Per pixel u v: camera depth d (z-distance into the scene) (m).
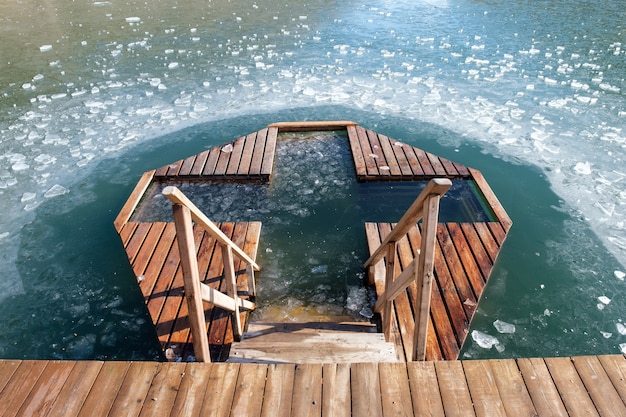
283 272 3.50
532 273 3.49
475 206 4.22
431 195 1.82
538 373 2.05
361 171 4.61
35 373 2.12
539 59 8.09
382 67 7.88
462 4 12.32
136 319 3.17
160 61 8.37
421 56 8.40
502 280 3.42
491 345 2.93
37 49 9.17
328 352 2.46
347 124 5.57
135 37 9.87
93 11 12.27
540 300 3.26
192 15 11.71
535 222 4.03
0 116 6.36
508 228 3.85
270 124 5.75
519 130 5.64
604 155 5.07
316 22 10.86
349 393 1.98
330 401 1.95
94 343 3.01
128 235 3.86
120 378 2.09
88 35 10.05
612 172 4.73
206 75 7.65
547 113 6.06
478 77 7.34
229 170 4.69
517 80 7.18
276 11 12.01
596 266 3.54
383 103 6.45
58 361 2.19
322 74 7.58
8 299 3.35
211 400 1.97
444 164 4.73
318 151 5.18
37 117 6.27
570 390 1.97
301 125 5.58
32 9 12.51
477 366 2.08
